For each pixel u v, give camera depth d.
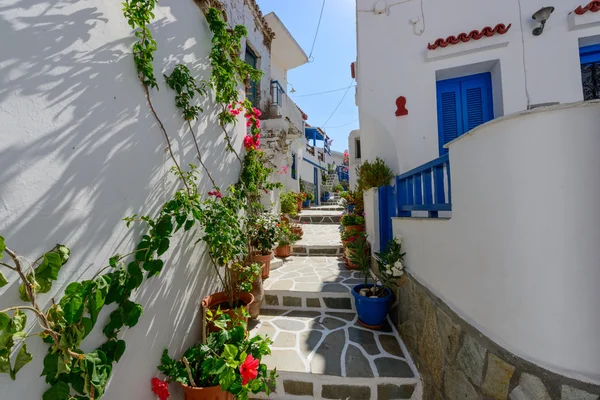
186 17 2.22
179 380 1.76
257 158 3.69
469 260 1.57
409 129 4.04
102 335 1.35
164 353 1.83
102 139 1.38
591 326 1.07
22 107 1.03
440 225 1.96
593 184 1.07
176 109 2.06
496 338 1.35
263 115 6.31
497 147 1.32
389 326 2.92
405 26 4.14
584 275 1.08
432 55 3.91
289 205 6.71
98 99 1.37
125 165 1.53
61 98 1.18
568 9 3.46
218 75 2.59
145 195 1.69
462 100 4.05
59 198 1.15
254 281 2.96
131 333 1.54
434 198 2.12
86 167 1.29
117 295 1.38
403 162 4.03
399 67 4.14
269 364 2.27
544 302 1.14
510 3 3.68
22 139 1.03
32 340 1.04
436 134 3.93
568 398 1.07
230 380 1.73
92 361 1.19
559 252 1.11
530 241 1.18
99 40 1.39
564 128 1.11
